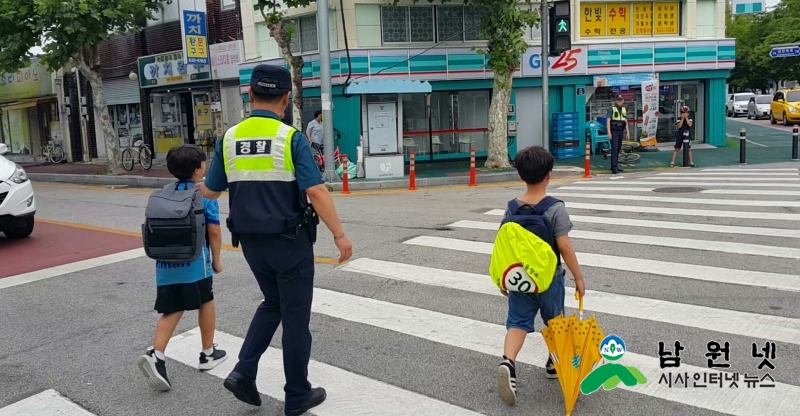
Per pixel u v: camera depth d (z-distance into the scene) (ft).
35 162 102.94
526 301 14.06
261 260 13.37
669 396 14.21
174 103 86.58
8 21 66.39
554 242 13.89
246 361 13.84
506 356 13.70
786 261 24.25
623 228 31.32
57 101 99.09
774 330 17.62
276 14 58.18
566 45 54.75
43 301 23.39
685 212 34.83
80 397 15.44
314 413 14.05
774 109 106.11
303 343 13.65
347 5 62.85
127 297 23.50
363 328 19.13
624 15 69.67
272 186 13.08
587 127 69.21
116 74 89.81
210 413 14.40
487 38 59.21
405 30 64.75
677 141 59.62
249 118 13.61
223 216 41.78
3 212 32.78
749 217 32.68
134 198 53.47
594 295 21.12
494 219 35.17
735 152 68.39
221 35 74.64
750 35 154.10
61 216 43.86
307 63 65.82
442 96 68.28
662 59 69.92
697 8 70.69
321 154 61.62
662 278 22.76
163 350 15.53
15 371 17.16
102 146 94.32
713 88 72.28
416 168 64.90
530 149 14.01
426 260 26.68
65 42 66.80
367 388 15.20
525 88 69.10
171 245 14.71
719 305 19.74
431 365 16.40
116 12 66.54
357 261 26.86
